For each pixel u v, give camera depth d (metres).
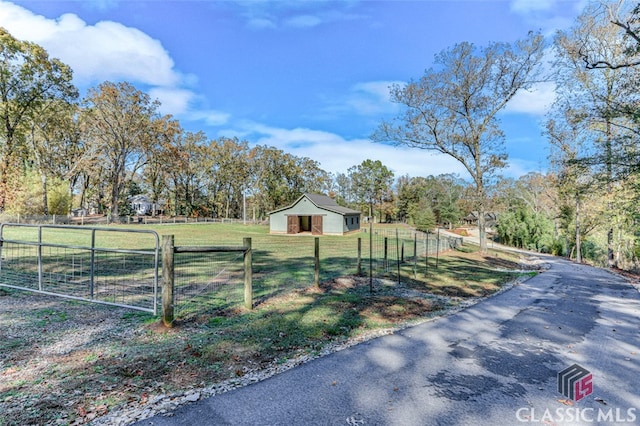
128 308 5.30
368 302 6.51
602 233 23.62
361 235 29.64
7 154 25.47
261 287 7.34
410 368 3.66
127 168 40.97
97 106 30.80
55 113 30.38
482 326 5.45
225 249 5.25
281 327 4.75
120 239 17.44
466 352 4.21
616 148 11.55
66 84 29.03
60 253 11.22
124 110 32.06
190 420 2.53
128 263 9.65
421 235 30.59
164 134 35.81
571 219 26.41
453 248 20.39
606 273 14.20
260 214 52.06
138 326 4.53
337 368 3.58
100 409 2.61
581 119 12.90
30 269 8.22
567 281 11.26
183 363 3.50
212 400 2.83
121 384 3.02
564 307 7.14
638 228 15.60
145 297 5.94
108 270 8.52
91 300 5.46
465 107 18.50
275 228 31.41
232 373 3.34
